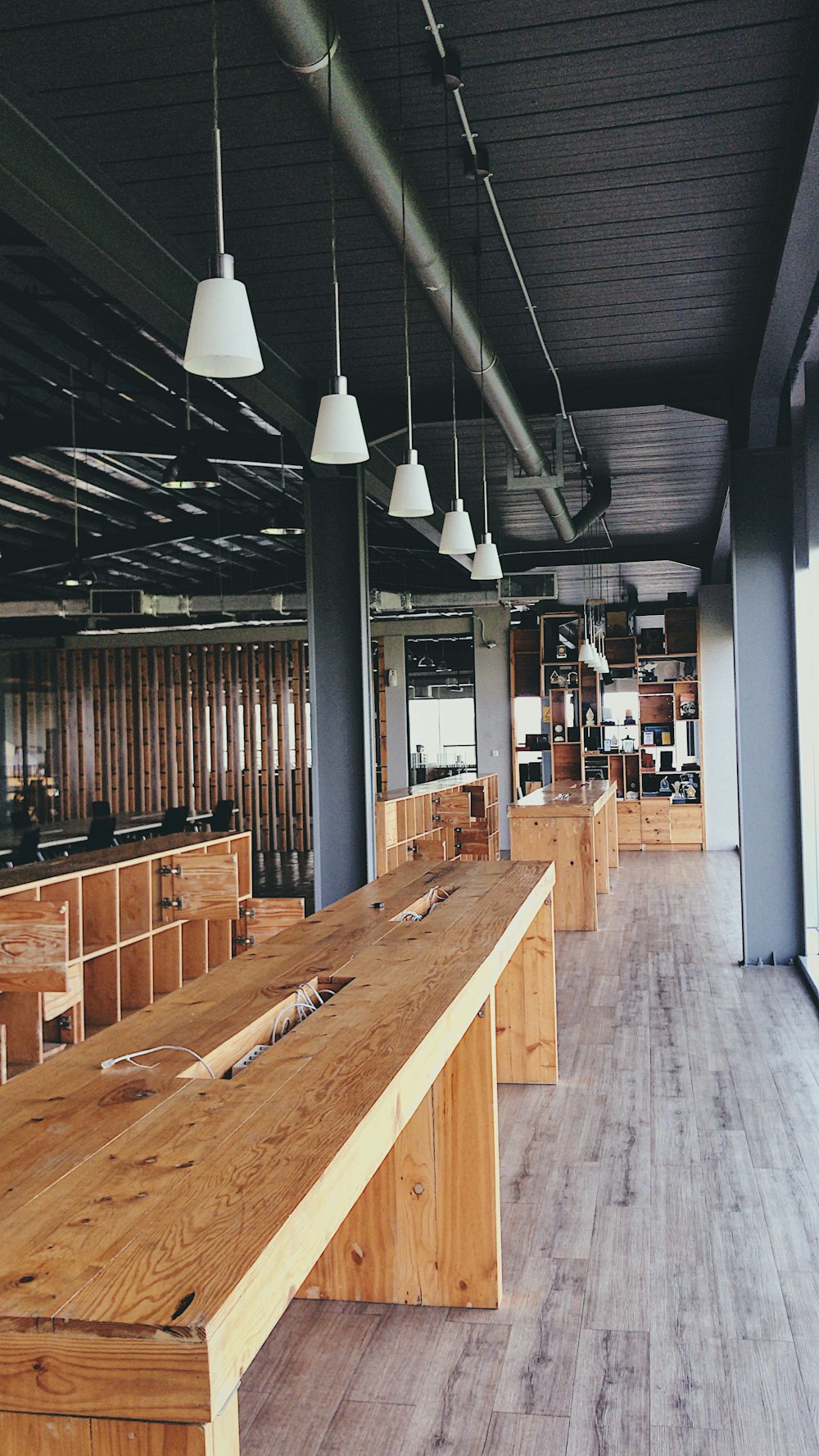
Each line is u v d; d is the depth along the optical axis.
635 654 15.61
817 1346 2.63
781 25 3.52
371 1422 2.39
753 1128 4.11
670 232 4.92
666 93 3.88
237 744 18.23
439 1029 2.31
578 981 6.83
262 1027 2.38
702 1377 2.52
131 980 5.33
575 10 3.44
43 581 13.66
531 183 4.48
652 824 15.24
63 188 3.95
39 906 3.40
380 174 3.61
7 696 18.48
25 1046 4.21
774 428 6.79
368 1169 1.77
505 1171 3.79
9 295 6.18
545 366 6.66
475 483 9.34
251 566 15.66
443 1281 2.91
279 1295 1.38
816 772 6.95
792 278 4.62
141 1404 1.18
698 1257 3.11
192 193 4.45
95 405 8.20
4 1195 1.51
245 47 3.54
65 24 3.43
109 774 18.36
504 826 16.52
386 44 3.59
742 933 7.14
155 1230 1.39
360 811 6.97
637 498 10.30
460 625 17.14
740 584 7.04
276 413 6.43
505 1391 2.49
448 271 4.43
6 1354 1.21
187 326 5.00
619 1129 4.16
